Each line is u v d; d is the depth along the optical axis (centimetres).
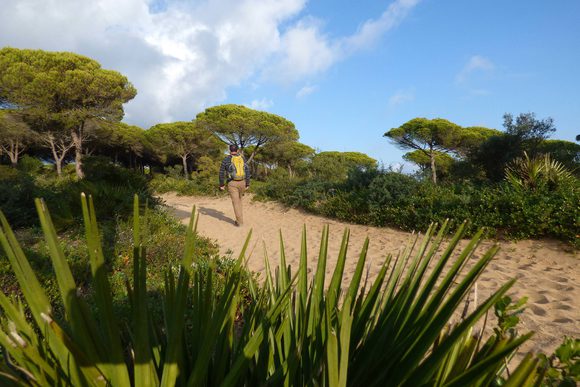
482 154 1620
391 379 85
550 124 1557
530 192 696
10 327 74
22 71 2362
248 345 86
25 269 72
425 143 3011
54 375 73
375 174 1088
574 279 418
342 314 77
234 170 906
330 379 75
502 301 120
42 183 1109
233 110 3694
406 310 97
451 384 71
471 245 90
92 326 73
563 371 108
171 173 2406
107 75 2519
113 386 72
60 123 2605
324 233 111
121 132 3309
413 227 782
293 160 4488
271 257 611
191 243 74
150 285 388
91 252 67
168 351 75
